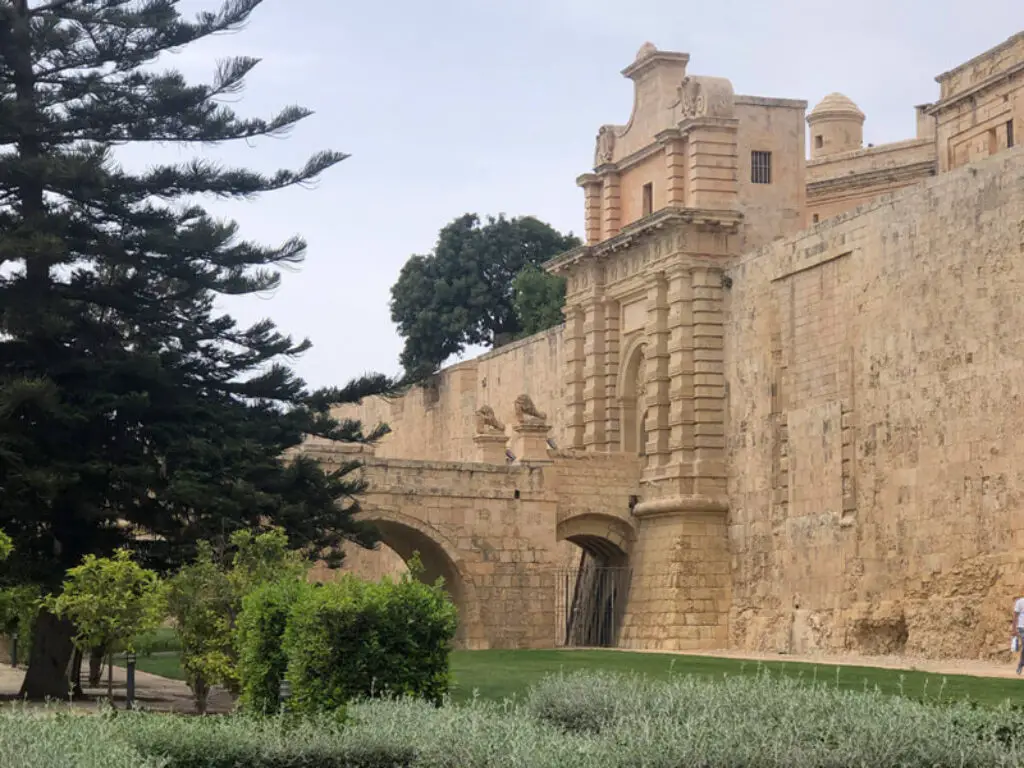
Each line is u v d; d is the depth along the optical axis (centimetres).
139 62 4934
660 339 6512
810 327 5775
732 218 6378
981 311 4862
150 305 4922
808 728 2122
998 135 6575
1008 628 4647
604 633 6638
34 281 4731
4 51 4788
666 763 1975
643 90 6888
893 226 5303
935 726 2105
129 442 4766
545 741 2091
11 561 4388
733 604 6200
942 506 4984
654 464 6519
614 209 7031
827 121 9175
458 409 8856
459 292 10725
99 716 2414
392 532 6431
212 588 3512
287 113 4997
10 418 4481
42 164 4594
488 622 6319
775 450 5975
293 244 5025
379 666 2858
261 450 4822
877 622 5241
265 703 3002
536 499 6462
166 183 4888
